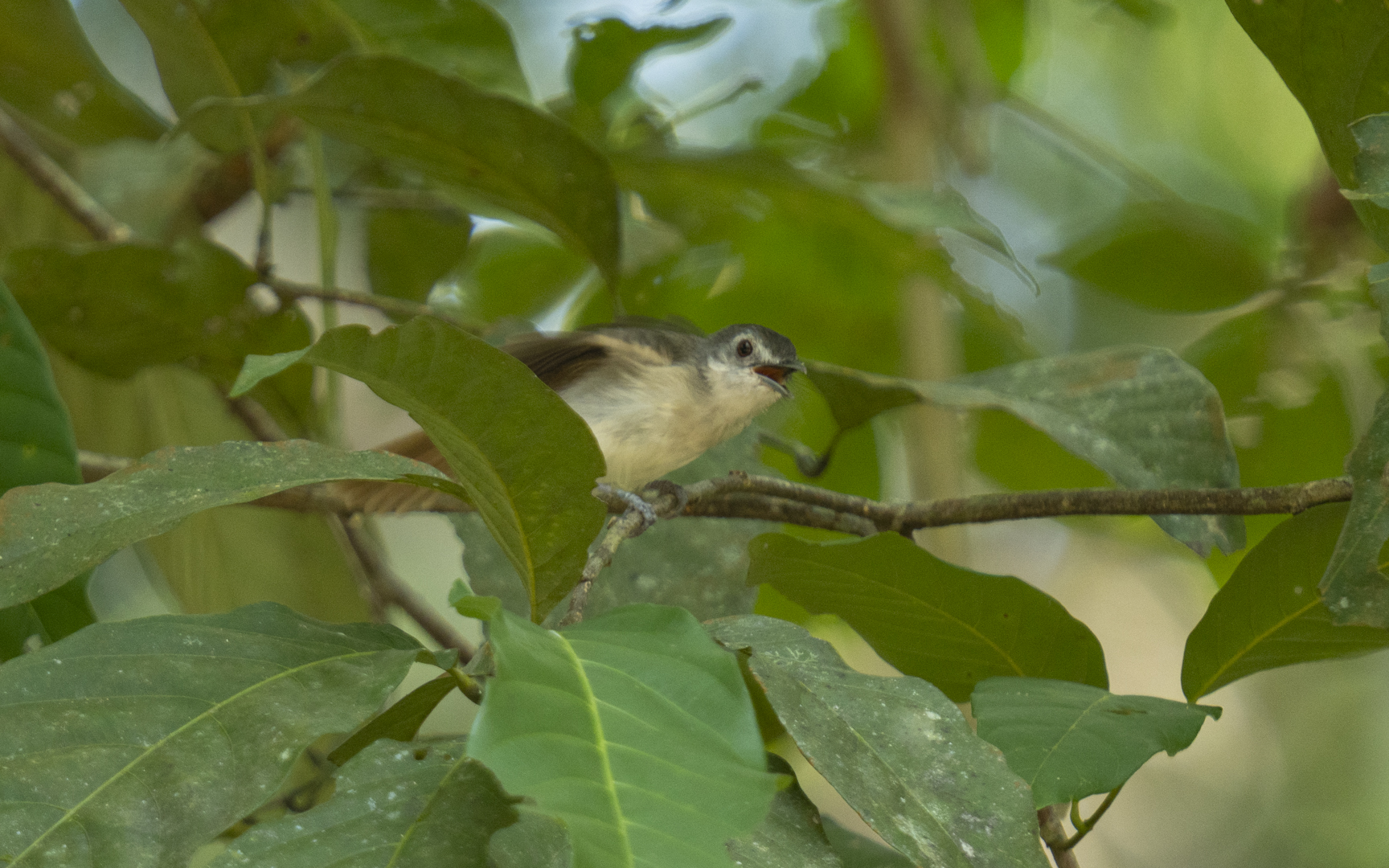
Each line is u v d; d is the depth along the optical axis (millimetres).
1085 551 14320
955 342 10500
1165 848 14094
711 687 2766
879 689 3516
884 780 3232
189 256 6816
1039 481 10297
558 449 3514
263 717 3119
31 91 8250
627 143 8469
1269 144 12430
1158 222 9898
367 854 2838
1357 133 3906
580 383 8273
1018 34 10539
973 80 9766
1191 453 6023
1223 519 5789
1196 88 12570
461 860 2852
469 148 6379
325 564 8609
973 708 3986
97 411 8578
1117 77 12812
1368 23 4121
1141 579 14422
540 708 2510
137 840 2795
